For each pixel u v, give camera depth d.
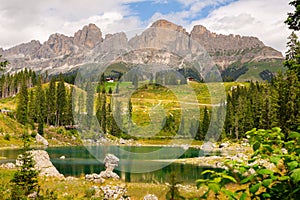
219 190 2.13
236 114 64.44
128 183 17.44
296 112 36.44
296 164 2.05
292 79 37.75
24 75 137.75
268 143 2.53
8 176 20.73
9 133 78.12
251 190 2.05
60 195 17.34
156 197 11.85
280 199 2.04
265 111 53.91
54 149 67.00
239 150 39.28
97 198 16.36
